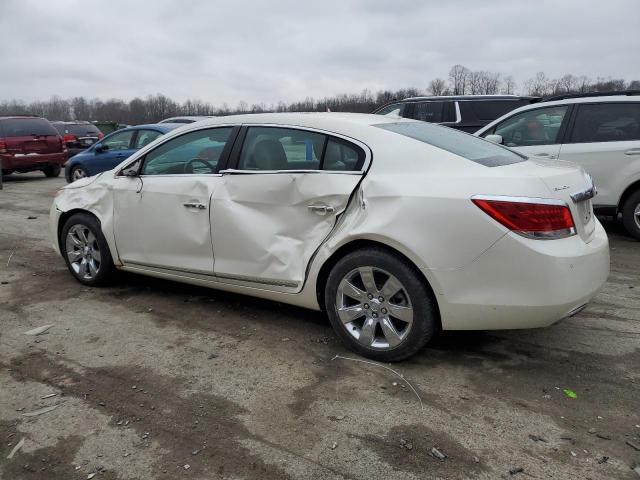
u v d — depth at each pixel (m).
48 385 3.32
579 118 6.71
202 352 3.73
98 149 11.24
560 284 3.02
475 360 3.54
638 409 2.96
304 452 2.66
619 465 2.52
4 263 6.01
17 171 14.20
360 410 3.00
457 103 10.62
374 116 4.09
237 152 4.04
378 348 3.49
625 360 3.51
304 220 3.68
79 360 3.64
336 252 3.57
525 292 3.04
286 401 3.10
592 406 3.00
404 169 3.38
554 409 2.97
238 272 3.99
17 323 4.28
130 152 10.70
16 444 2.76
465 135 4.13
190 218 4.19
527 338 3.85
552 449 2.64
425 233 3.17
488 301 3.11
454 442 2.71
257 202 3.86
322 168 3.66
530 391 3.16
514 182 3.09
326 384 3.28
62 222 5.23
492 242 3.04
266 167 3.89
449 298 3.18
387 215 3.28
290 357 3.63
